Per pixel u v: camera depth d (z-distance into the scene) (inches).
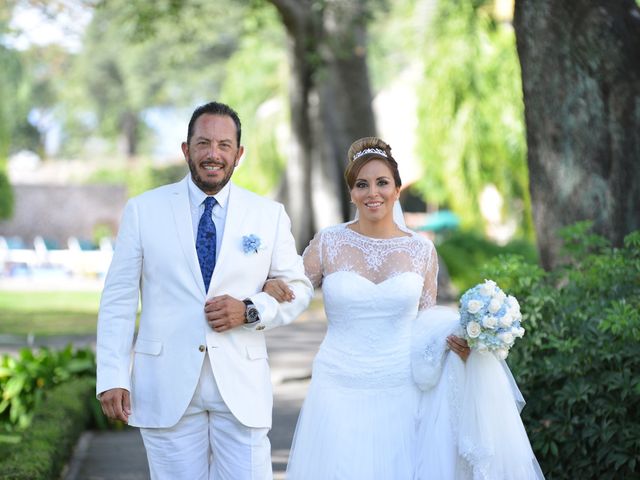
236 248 249.8
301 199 1178.0
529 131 432.8
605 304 325.7
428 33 1178.6
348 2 1027.3
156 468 250.2
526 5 423.2
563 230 375.6
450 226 1633.9
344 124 1168.2
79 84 3014.3
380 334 284.2
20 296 1373.0
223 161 247.8
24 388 510.6
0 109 2193.7
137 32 989.8
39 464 340.2
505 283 348.5
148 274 250.2
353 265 289.1
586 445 306.7
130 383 248.8
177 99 2837.1
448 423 279.6
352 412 282.7
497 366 281.3
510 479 277.1
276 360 716.7
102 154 3501.5
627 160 414.3
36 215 2396.7
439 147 1228.5
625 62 411.2
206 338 245.0
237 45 2480.3
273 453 427.2
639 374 302.0
